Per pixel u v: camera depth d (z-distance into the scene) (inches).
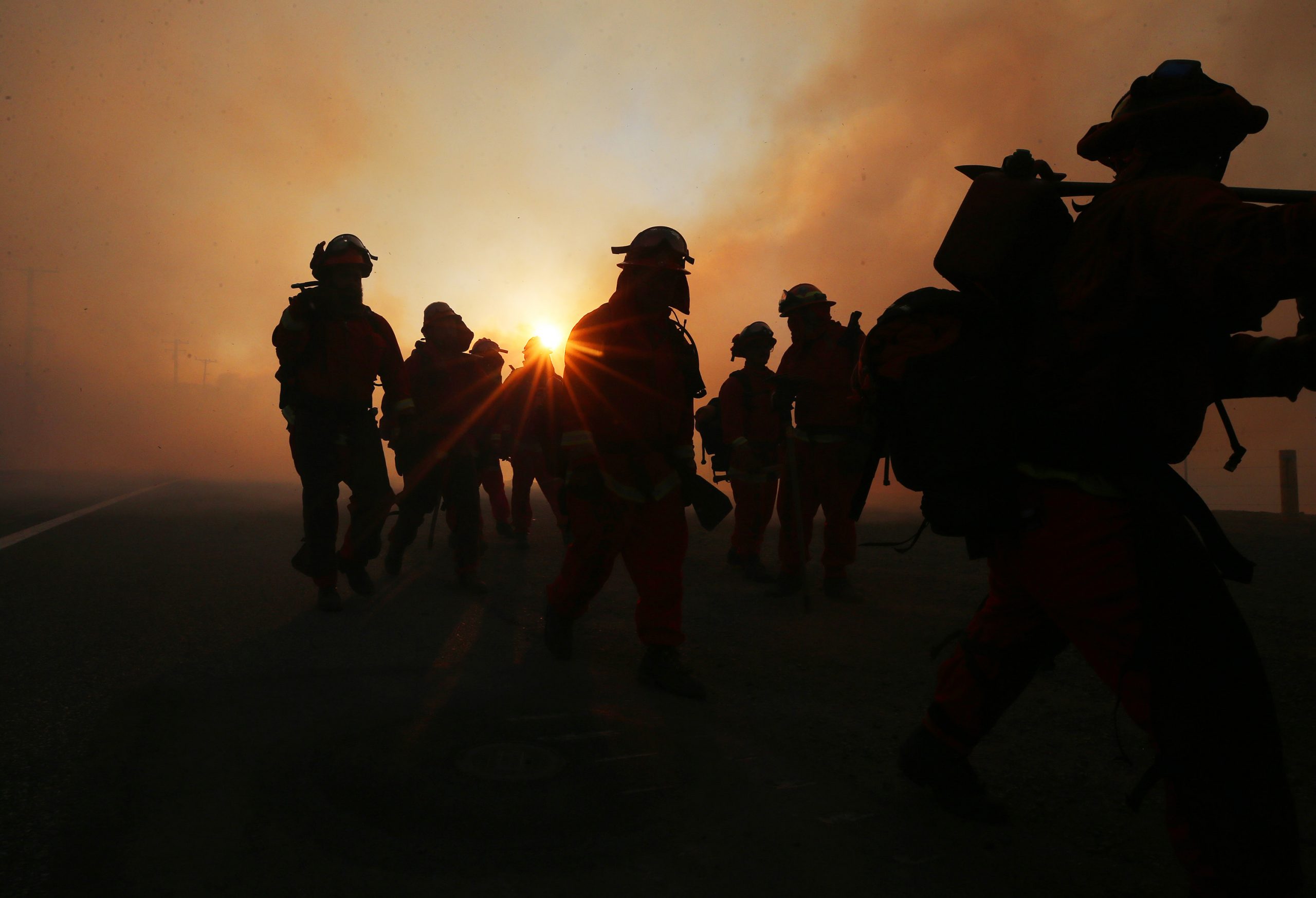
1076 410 60.6
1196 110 60.7
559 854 75.5
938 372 66.0
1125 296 58.2
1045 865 76.1
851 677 133.6
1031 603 77.7
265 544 264.8
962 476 64.3
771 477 224.1
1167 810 58.7
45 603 170.7
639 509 126.9
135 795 83.9
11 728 100.8
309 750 96.7
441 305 208.2
